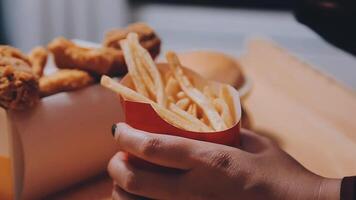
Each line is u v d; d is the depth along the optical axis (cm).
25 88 45
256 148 43
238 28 162
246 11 160
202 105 42
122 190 42
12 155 46
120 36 57
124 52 44
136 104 39
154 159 38
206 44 163
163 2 160
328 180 42
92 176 53
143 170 40
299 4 70
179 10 161
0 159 46
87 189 51
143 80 43
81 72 52
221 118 41
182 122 40
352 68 152
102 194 51
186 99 43
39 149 47
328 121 69
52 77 50
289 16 159
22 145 46
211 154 39
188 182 39
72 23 149
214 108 42
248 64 95
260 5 159
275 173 41
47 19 149
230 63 69
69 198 50
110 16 147
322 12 68
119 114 53
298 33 159
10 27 151
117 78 54
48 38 151
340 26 67
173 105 41
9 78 44
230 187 39
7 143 45
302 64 95
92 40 151
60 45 54
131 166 41
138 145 39
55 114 48
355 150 61
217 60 68
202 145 39
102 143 52
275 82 85
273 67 93
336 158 59
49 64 65
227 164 39
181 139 39
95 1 146
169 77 46
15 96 44
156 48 60
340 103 76
